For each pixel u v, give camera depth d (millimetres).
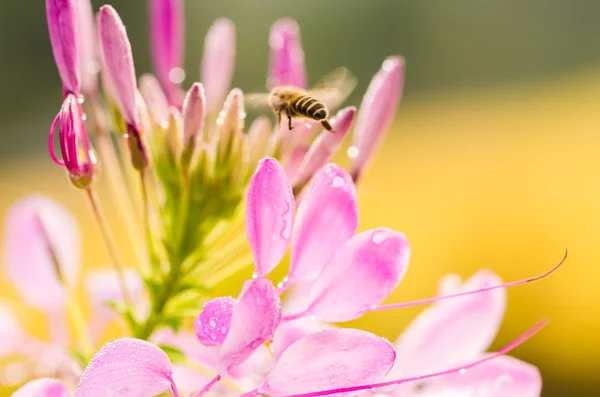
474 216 1086
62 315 395
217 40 395
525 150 1312
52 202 399
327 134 353
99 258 822
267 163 314
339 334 313
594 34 2242
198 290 364
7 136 2232
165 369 308
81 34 367
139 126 352
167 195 368
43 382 312
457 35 2371
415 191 1193
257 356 358
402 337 373
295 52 393
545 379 898
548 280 958
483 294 365
